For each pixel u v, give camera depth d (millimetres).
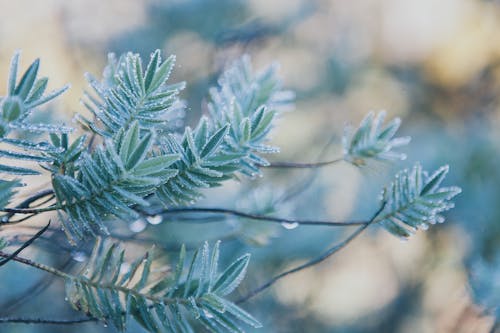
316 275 1029
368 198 1047
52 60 1024
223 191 743
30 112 274
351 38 1246
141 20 1139
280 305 926
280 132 1094
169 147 307
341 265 1098
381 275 1131
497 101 1149
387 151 369
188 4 1134
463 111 1156
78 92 765
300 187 574
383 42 1237
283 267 947
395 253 1114
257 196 466
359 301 1119
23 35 1015
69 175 302
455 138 1085
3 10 1000
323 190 1011
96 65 1051
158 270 332
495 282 502
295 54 1226
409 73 1208
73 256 401
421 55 1208
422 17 1210
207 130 307
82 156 303
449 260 1018
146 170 288
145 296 308
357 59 1233
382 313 1120
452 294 926
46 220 427
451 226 1012
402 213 347
